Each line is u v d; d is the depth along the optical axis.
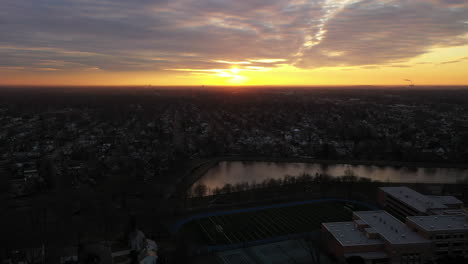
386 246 164.38
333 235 175.75
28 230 198.88
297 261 168.88
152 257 168.25
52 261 164.88
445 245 166.12
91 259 165.62
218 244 186.62
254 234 199.50
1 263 161.62
